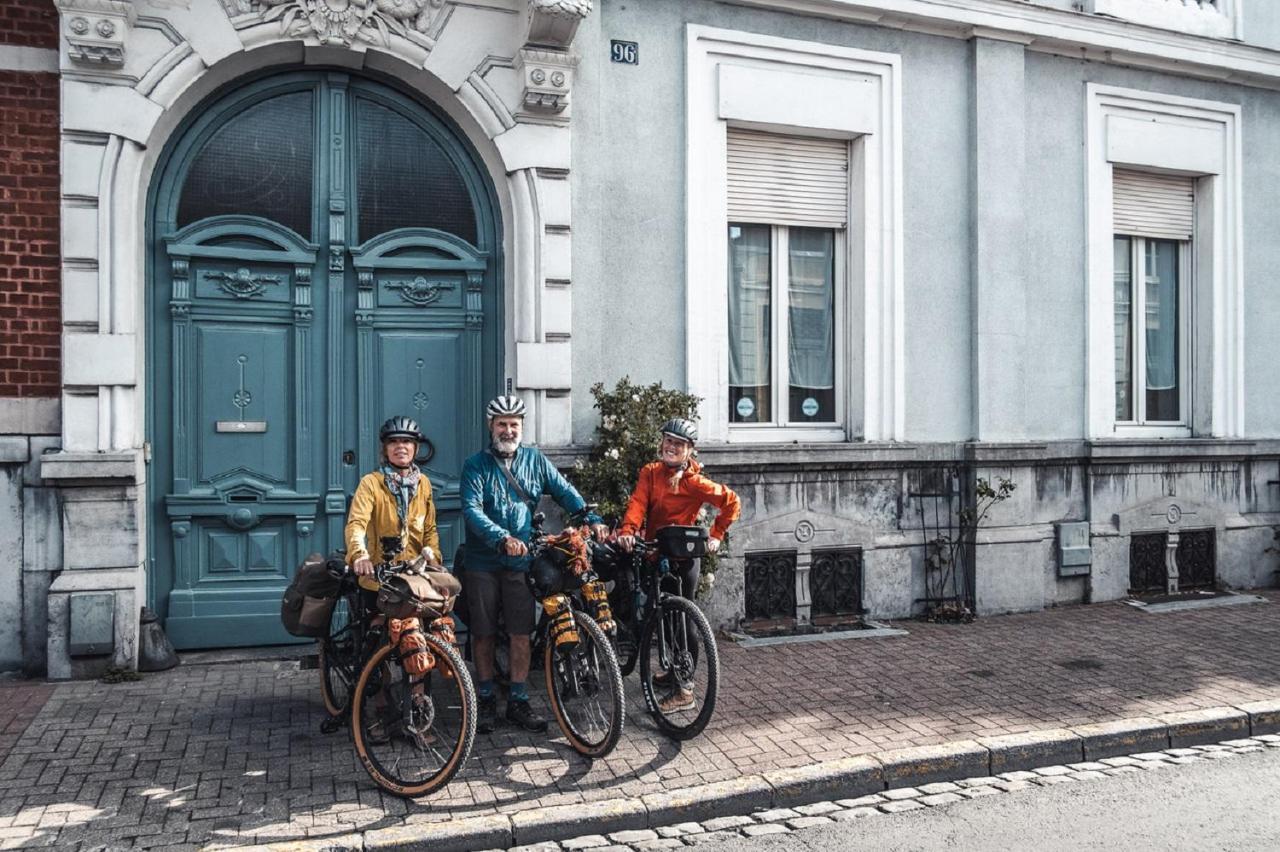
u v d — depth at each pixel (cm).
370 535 480
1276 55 895
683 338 718
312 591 478
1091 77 852
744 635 707
